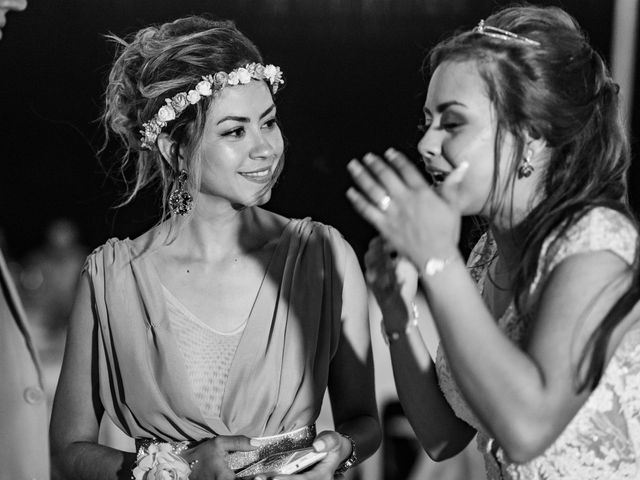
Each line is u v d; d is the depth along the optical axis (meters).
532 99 2.45
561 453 2.44
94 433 3.37
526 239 2.51
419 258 2.26
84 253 7.66
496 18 2.62
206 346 3.22
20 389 2.55
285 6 7.29
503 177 2.51
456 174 2.41
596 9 7.04
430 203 2.26
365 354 3.36
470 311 2.24
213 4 7.24
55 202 8.14
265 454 3.16
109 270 3.29
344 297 3.34
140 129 3.27
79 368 3.34
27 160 8.05
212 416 3.18
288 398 3.20
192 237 3.33
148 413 3.21
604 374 2.41
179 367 3.18
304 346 3.23
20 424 2.55
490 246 2.97
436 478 5.32
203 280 3.29
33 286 7.46
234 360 3.19
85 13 7.48
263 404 3.19
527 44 2.48
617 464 2.46
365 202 2.31
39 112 7.87
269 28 7.30
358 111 7.41
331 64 7.37
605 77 2.60
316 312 3.26
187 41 3.19
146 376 3.20
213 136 3.16
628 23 6.90
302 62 7.37
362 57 7.34
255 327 3.22
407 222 2.26
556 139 2.50
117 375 3.27
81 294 3.35
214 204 3.27
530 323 2.48
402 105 7.37
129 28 7.23
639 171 6.77
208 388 3.20
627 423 2.46
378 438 3.30
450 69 2.51
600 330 2.30
